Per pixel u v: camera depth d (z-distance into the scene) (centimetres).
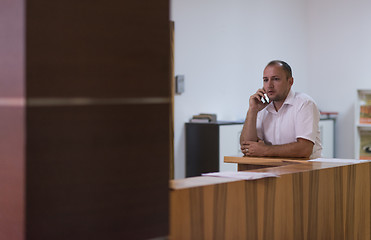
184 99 621
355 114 697
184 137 625
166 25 184
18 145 159
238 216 237
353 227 311
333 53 758
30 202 157
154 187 184
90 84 167
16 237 163
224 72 667
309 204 277
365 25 728
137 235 180
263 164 338
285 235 262
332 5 756
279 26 737
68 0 161
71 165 164
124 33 174
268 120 398
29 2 153
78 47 163
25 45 153
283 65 382
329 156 739
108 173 172
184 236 213
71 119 163
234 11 677
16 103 159
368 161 325
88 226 168
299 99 379
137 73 177
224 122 612
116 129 173
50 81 158
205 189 221
